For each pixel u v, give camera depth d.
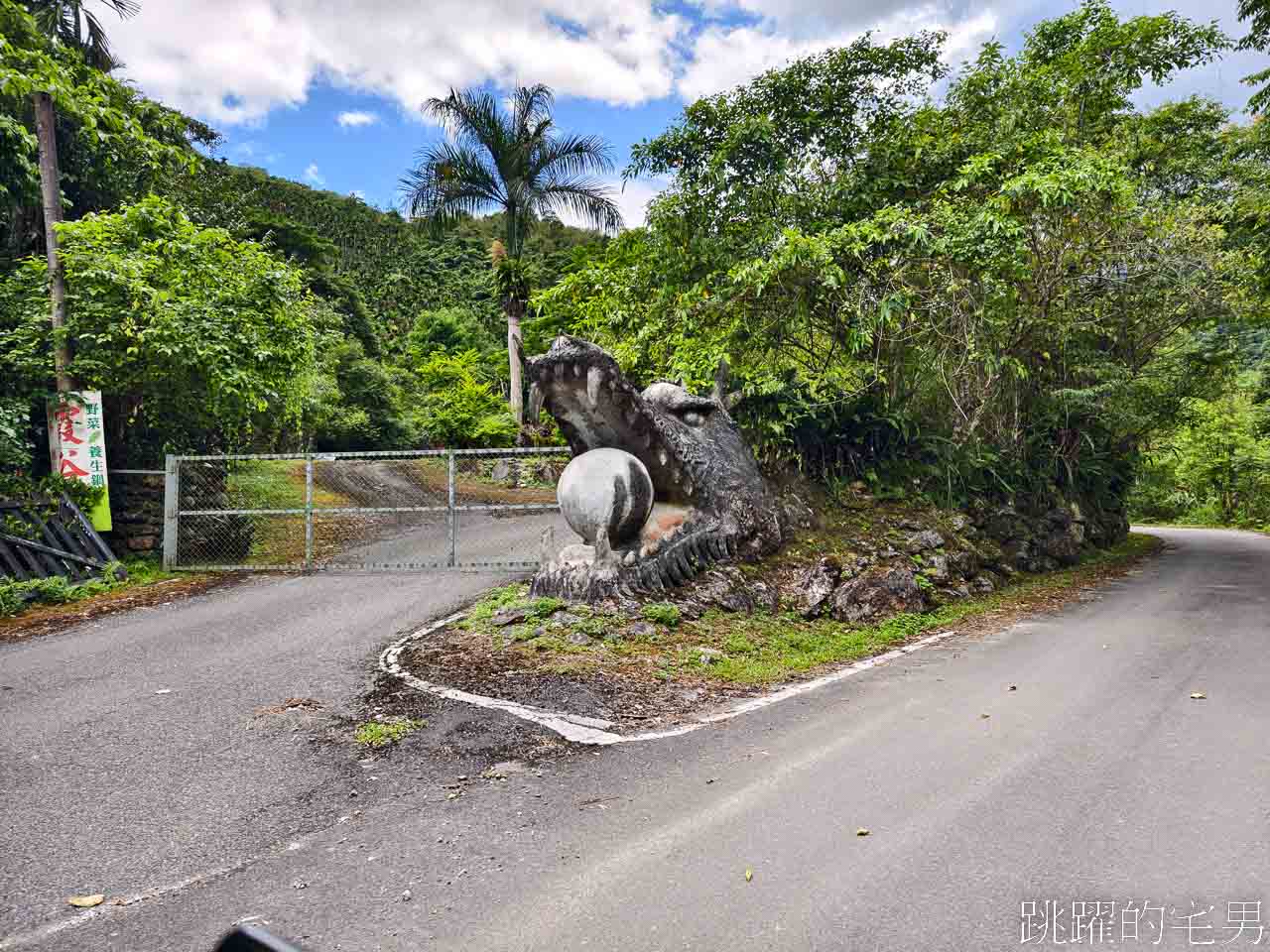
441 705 5.00
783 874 2.92
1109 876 2.87
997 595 10.30
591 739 4.48
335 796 3.73
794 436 10.77
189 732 4.58
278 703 5.08
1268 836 3.16
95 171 12.59
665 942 2.49
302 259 30.05
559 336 6.91
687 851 3.11
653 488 7.75
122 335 9.92
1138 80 13.84
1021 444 13.78
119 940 2.57
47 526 9.13
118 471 10.09
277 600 8.27
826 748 4.32
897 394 11.86
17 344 10.11
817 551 9.06
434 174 23.22
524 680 5.50
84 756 4.23
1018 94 12.52
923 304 10.56
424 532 13.05
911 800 3.58
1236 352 17.27
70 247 10.08
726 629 7.05
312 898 2.81
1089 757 4.12
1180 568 13.74
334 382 22.38
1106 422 15.44
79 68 11.48
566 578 7.06
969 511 12.21
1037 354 13.50
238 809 3.59
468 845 3.21
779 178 11.80
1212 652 6.62
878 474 11.55
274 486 14.41
